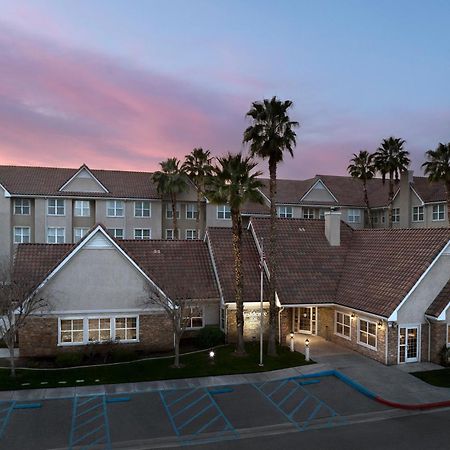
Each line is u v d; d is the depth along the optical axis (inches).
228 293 1058.7
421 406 686.5
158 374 833.5
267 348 1003.9
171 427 616.1
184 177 1971.0
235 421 637.3
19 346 936.9
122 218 1980.8
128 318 992.9
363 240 1197.7
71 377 815.1
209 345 1029.2
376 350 921.5
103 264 975.6
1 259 1658.5
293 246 1190.9
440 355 888.3
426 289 912.9
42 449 551.2
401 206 2127.2
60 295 949.8
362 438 585.6
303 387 778.2
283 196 2244.1
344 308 1029.2
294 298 1042.7
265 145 938.7
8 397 716.7
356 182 2556.6
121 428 610.9
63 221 1895.9
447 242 916.0
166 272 1109.1
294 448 557.0
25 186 1861.5
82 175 1934.1
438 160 1718.8
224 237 1196.5
